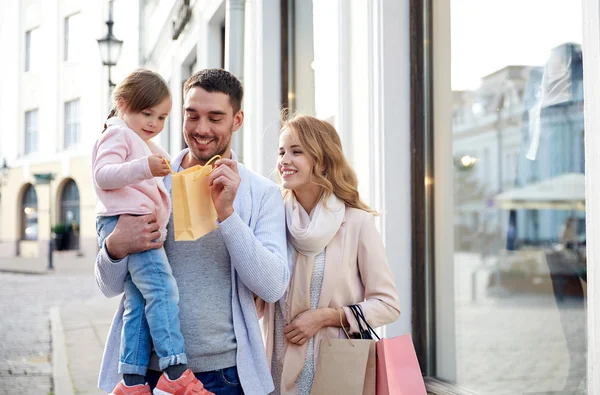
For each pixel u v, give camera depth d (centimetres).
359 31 426
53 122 2681
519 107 334
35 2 2781
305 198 275
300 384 260
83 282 1800
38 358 714
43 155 2748
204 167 226
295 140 268
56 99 2666
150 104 263
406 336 250
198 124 240
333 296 265
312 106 553
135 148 256
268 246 242
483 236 356
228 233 227
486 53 356
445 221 383
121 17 2030
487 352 348
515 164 334
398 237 387
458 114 377
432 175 390
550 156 311
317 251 264
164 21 1430
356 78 433
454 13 381
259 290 234
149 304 231
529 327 322
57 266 2536
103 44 1384
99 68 2370
